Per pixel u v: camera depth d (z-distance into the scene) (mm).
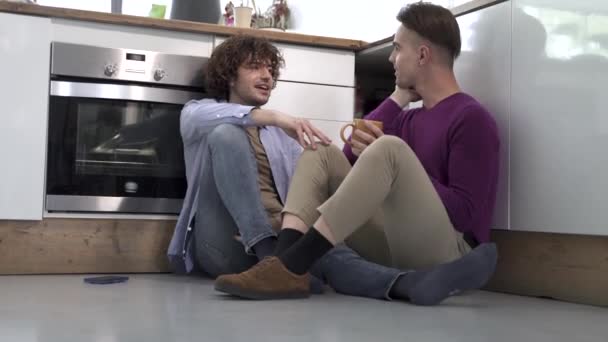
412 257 1938
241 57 2594
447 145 2098
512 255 2299
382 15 3471
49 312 1602
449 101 2164
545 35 2082
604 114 1886
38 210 2539
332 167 1984
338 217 1777
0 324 1424
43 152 2553
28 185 2531
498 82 2264
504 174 2225
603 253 1978
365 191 1772
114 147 2656
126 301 1813
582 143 1954
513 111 2199
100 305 1729
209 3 3262
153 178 2703
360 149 2016
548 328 1525
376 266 1923
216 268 2430
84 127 2619
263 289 1806
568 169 1997
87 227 2623
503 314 1731
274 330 1389
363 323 1500
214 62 2646
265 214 2113
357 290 1933
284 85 2932
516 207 2180
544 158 2078
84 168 2613
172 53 2756
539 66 2104
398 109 2408
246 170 2129
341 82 3031
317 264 2041
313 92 2982
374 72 3346
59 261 2592
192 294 1982
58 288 2109
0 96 2508
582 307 1937
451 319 1596
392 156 1808
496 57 2273
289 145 2516
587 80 1938
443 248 1896
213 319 1516
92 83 2623
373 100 3332
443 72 2205
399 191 1860
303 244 1811
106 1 3635
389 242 1983
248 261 2395
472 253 1760
